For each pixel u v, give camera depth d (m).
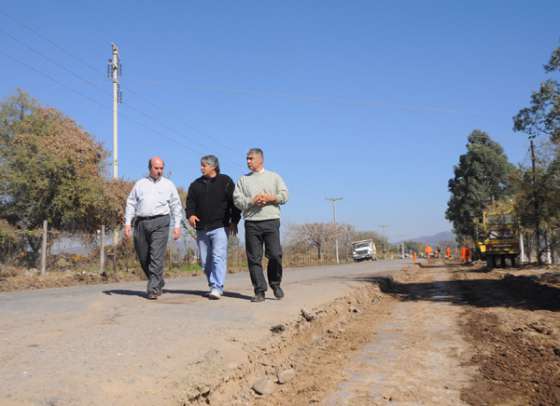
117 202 25.42
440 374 5.89
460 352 6.98
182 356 4.93
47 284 16.08
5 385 3.83
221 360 5.09
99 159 27.05
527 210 31.38
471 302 13.09
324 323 8.65
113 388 3.92
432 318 10.27
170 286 12.98
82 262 20.52
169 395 4.04
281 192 8.20
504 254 33.72
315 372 6.01
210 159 8.37
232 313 7.24
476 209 56.44
